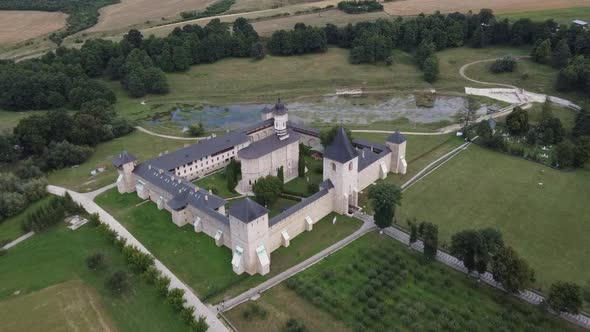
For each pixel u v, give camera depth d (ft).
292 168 602.03
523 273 365.40
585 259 432.66
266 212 416.05
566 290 350.43
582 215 501.97
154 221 507.71
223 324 366.63
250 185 565.53
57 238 482.28
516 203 527.40
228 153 641.81
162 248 462.19
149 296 397.19
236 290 404.57
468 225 488.85
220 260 443.32
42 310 389.80
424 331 353.31
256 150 557.74
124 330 365.61
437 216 505.66
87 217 515.91
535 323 357.82
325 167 507.71
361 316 366.84
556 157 611.47
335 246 460.14
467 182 575.79
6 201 526.98
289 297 393.91
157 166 562.25
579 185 563.89
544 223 489.26
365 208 526.16
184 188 506.07
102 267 433.07
